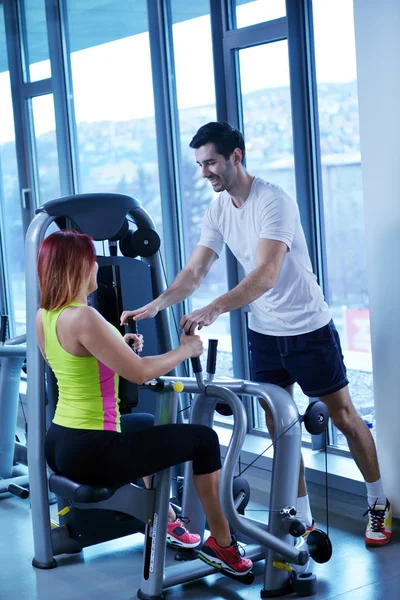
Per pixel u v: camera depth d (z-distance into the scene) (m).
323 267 3.96
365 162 3.32
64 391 2.75
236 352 4.42
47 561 3.29
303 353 3.19
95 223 3.33
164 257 4.75
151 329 3.52
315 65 3.80
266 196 3.05
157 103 4.60
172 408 2.98
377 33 3.19
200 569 3.03
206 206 4.60
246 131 4.25
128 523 3.44
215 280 4.64
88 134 5.33
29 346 3.27
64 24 5.38
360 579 2.99
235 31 4.11
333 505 3.74
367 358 3.91
